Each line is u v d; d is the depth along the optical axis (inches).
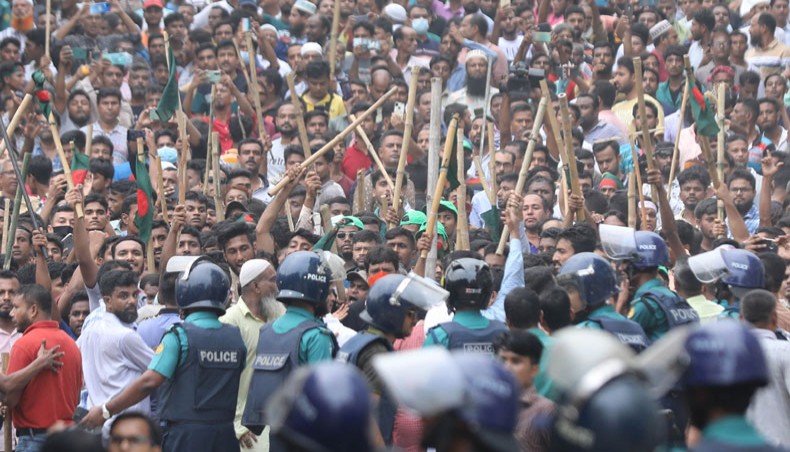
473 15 2564.0
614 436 522.0
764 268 1221.7
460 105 2240.4
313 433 512.1
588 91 2341.3
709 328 585.9
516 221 1284.4
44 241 1411.2
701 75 2488.9
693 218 1823.3
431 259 1378.0
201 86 2358.5
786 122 2236.7
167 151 2053.4
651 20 2659.9
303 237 1430.9
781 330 1104.2
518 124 2118.6
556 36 2389.3
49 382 1162.6
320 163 1903.3
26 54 2500.0
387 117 2265.0
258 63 2541.8
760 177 2020.2
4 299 1331.2
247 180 1838.1
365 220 1596.9
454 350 1014.4
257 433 1104.8
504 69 2541.8
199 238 1517.0
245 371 1169.4
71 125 2271.2
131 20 2593.5
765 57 2480.3
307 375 521.3
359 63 2454.5
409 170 1993.1
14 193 1935.3
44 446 724.7
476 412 522.0
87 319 1224.2
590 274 1036.5
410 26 2613.2
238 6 2790.4
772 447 586.9
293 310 1062.4
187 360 1064.2
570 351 542.0
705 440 591.8
